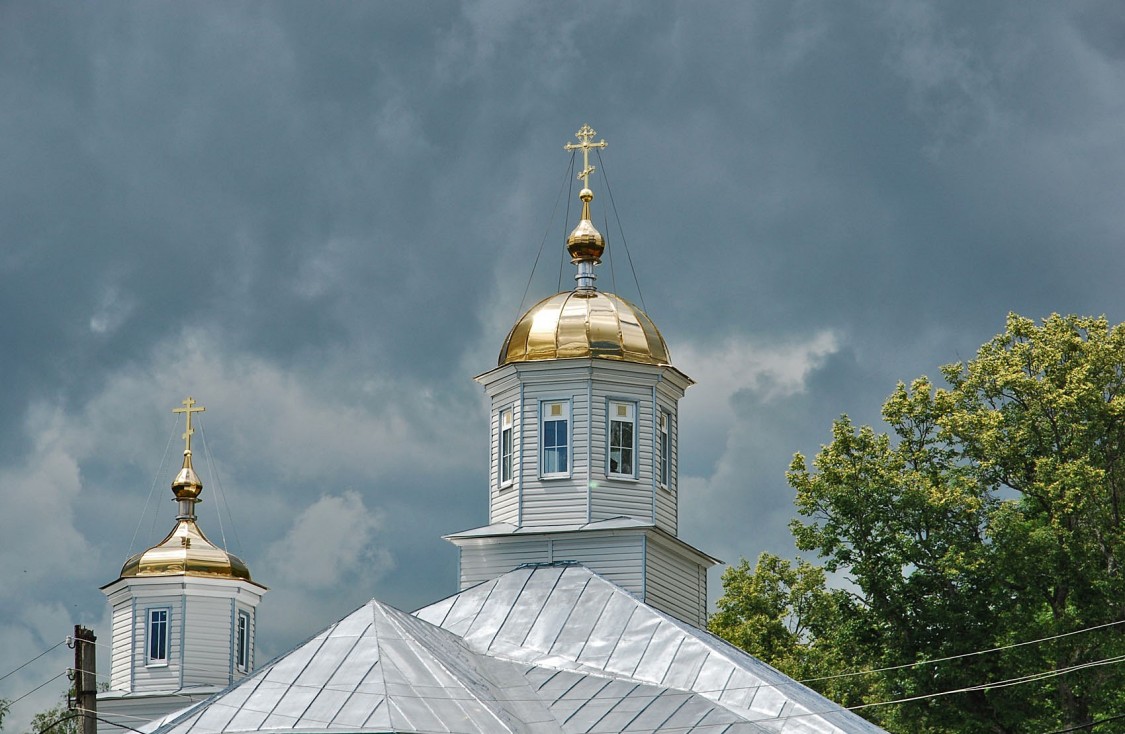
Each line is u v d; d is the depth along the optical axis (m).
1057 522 67.06
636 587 56.12
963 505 67.88
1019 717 66.88
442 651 48.56
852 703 74.69
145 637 78.62
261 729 43.06
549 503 57.69
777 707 48.03
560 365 58.28
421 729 42.72
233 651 79.31
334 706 43.53
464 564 58.12
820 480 69.94
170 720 47.19
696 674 49.91
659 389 59.38
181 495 82.50
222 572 79.69
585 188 63.25
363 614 47.44
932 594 68.38
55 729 87.38
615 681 49.72
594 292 60.97
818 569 84.06
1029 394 69.38
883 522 68.81
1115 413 68.00
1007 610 67.81
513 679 50.03
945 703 67.62
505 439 59.38
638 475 58.22
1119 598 66.50
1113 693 66.44
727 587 85.38
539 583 55.12
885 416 71.62
